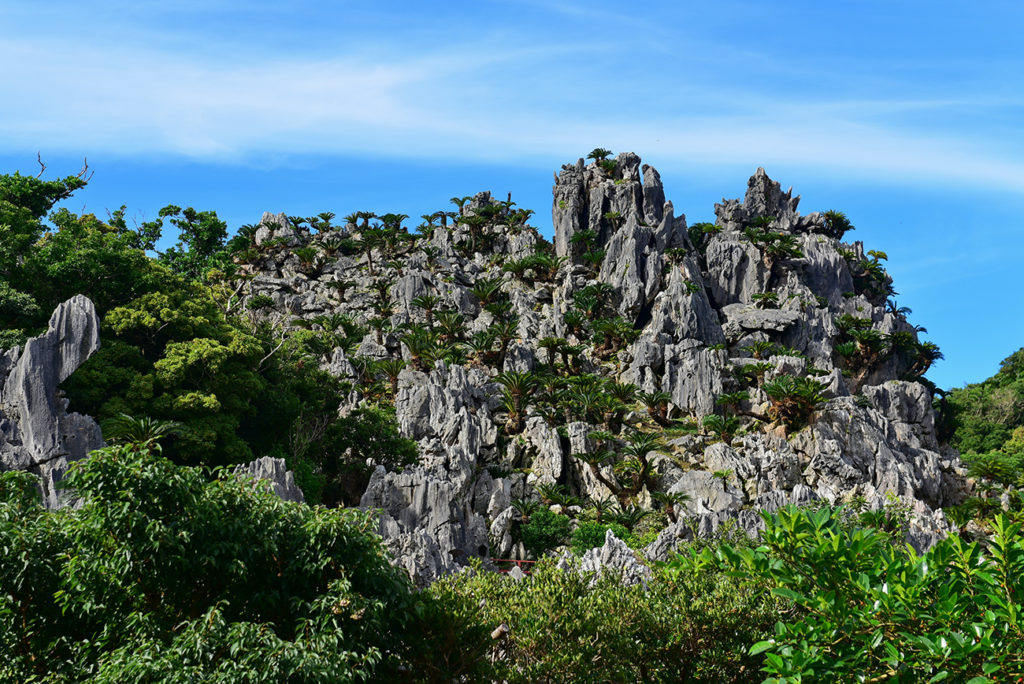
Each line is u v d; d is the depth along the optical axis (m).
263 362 96.88
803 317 152.88
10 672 24.66
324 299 166.00
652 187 175.50
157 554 25.05
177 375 80.31
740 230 192.62
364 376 127.31
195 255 181.75
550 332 145.50
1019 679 15.56
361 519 28.44
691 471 94.81
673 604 32.28
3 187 113.44
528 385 112.88
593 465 102.31
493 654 31.52
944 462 104.62
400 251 184.88
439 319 140.62
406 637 28.88
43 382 57.19
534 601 31.72
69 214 94.88
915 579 16.91
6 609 25.16
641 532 90.69
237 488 27.53
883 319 164.50
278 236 187.38
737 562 18.80
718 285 163.62
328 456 92.50
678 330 142.62
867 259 190.50
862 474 98.00
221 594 26.98
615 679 31.14
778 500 77.50
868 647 16.48
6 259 87.12
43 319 85.25
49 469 55.22
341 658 23.69
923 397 124.56
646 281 153.88
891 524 66.50
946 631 15.89
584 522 89.19
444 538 69.81
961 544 17.45
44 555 26.14
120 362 83.19
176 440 78.38
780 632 17.30
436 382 114.88
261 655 22.67
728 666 31.88
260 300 154.38
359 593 26.36
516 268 162.12
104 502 25.12
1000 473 102.00
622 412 120.00
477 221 192.25
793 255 169.12
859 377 151.38
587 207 177.75
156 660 22.42
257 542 26.64
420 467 76.12
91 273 88.06
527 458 107.75
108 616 25.94
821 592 17.09
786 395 105.81
